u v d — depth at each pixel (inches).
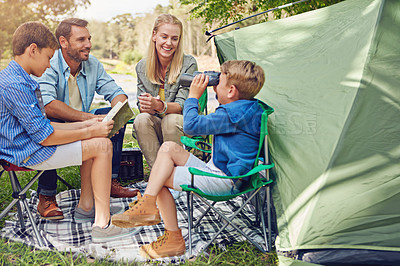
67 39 105.7
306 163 83.5
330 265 74.9
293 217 81.9
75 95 116.0
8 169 88.2
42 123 84.0
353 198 76.2
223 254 88.3
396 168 75.6
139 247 90.8
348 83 85.0
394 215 74.4
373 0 95.8
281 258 78.9
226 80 88.4
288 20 120.9
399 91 80.1
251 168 85.5
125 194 121.6
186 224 103.8
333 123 82.6
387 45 85.2
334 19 105.6
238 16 231.3
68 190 127.4
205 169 86.0
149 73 123.3
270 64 112.3
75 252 88.3
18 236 94.6
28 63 85.6
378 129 78.3
